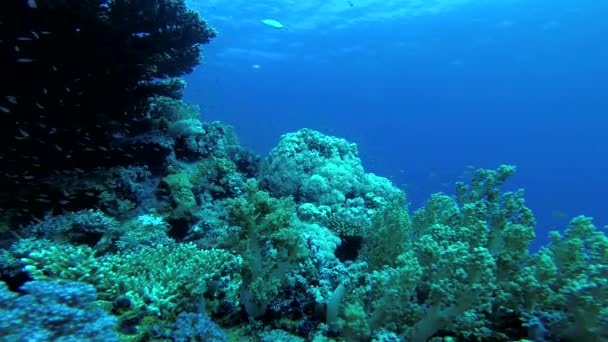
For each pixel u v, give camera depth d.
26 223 6.97
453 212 5.51
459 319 3.84
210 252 5.15
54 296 3.36
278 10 40.25
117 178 8.12
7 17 7.05
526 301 4.05
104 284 4.34
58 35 7.59
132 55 8.55
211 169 9.83
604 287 3.53
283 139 10.70
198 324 3.96
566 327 3.78
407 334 3.86
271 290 4.44
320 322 4.58
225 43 52.00
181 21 9.41
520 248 4.17
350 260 6.67
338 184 9.21
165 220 7.88
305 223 6.82
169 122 10.10
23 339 2.78
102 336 3.13
